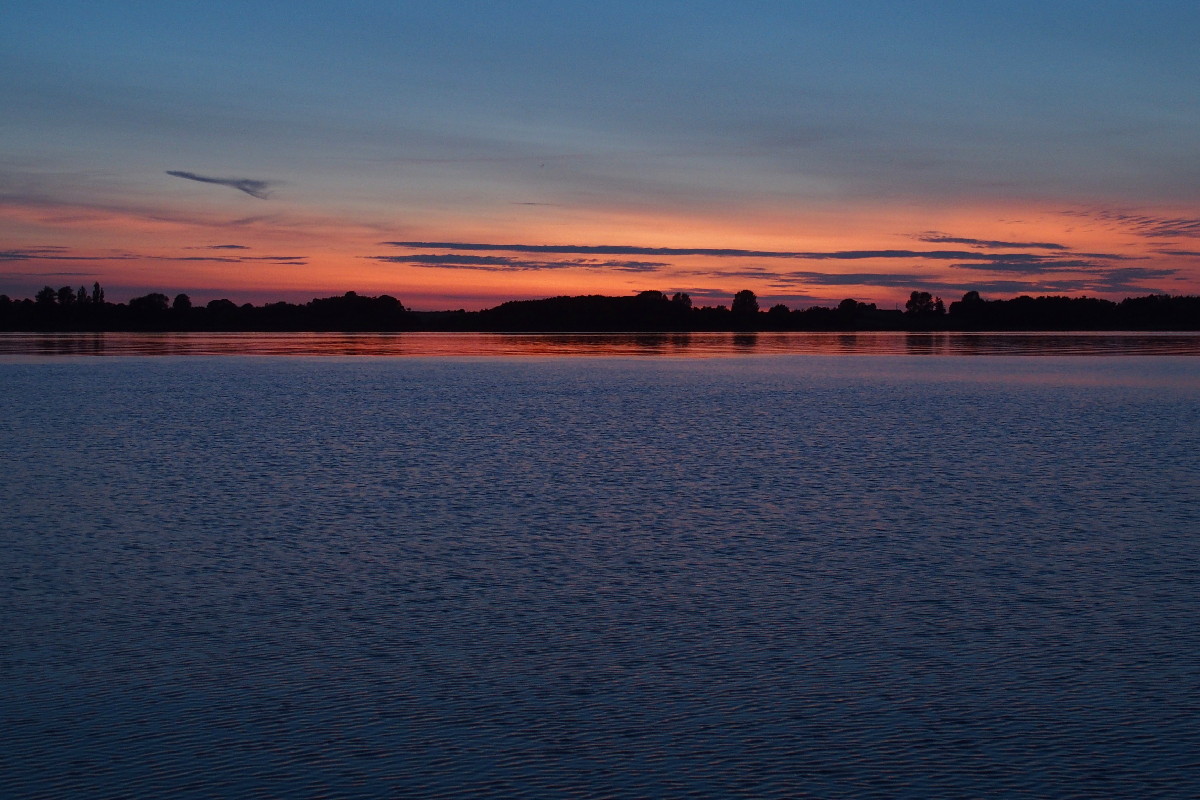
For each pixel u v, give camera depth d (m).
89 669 11.77
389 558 16.77
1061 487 23.36
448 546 17.58
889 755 9.73
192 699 10.95
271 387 57.31
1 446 30.98
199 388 56.28
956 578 15.49
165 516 20.17
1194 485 23.62
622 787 9.16
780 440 32.38
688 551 17.20
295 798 8.97
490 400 48.59
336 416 40.53
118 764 9.54
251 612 13.88
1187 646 12.46
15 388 55.88
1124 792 9.06
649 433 34.31
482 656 12.22
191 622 13.46
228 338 178.88
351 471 25.89
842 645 12.54
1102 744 9.92
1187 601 14.28
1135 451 29.53
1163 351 114.38
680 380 64.19
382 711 10.67
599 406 45.28
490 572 15.88
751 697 11.01
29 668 11.80
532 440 32.44
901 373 72.06
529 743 9.97
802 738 10.06
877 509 20.78
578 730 10.24
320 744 9.95
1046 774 9.37
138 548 17.45
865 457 28.31
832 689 11.21
